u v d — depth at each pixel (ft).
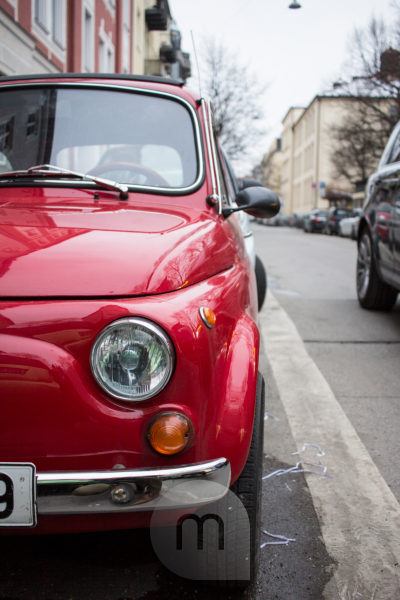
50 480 4.97
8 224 6.40
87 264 5.62
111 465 5.06
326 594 6.33
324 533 7.44
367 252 20.10
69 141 8.85
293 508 8.02
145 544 7.06
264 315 19.61
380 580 6.58
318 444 9.96
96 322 5.12
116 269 5.61
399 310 20.92
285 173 294.05
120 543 7.07
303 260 42.75
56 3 50.37
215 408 5.39
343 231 89.40
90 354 5.06
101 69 68.74
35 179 8.27
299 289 26.17
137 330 5.08
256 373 5.93
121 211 7.32
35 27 43.45
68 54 53.83
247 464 5.92
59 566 6.66
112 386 5.03
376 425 10.77
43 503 5.00
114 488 5.01
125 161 8.69
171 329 5.15
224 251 7.30
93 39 62.23
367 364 14.34
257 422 6.26
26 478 4.99
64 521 5.19
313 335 17.04
